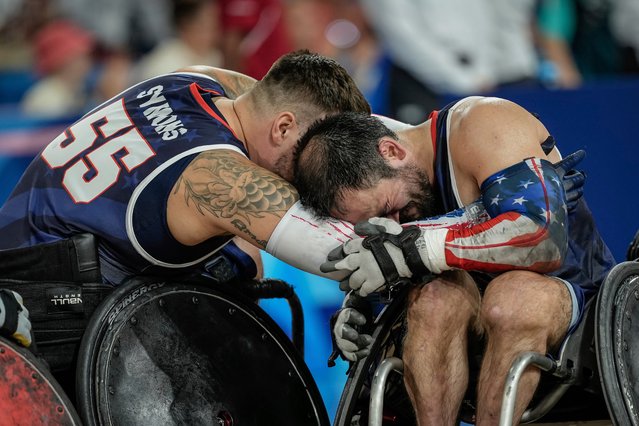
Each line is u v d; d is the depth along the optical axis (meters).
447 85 17.30
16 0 20.94
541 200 8.28
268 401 9.30
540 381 8.89
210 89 10.10
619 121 15.87
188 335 8.95
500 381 8.18
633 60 19.88
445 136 9.11
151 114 9.36
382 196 8.73
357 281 8.32
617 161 15.87
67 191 9.16
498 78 18.06
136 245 8.91
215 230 8.90
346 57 18.17
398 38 17.45
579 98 15.93
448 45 17.44
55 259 8.88
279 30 18.36
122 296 8.66
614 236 15.91
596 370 8.70
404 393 9.20
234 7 18.52
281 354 9.58
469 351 9.09
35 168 9.60
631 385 8.04
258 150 9.61
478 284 9.52
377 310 10.38
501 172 8.50
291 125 9.53
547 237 8.20
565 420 9.84
